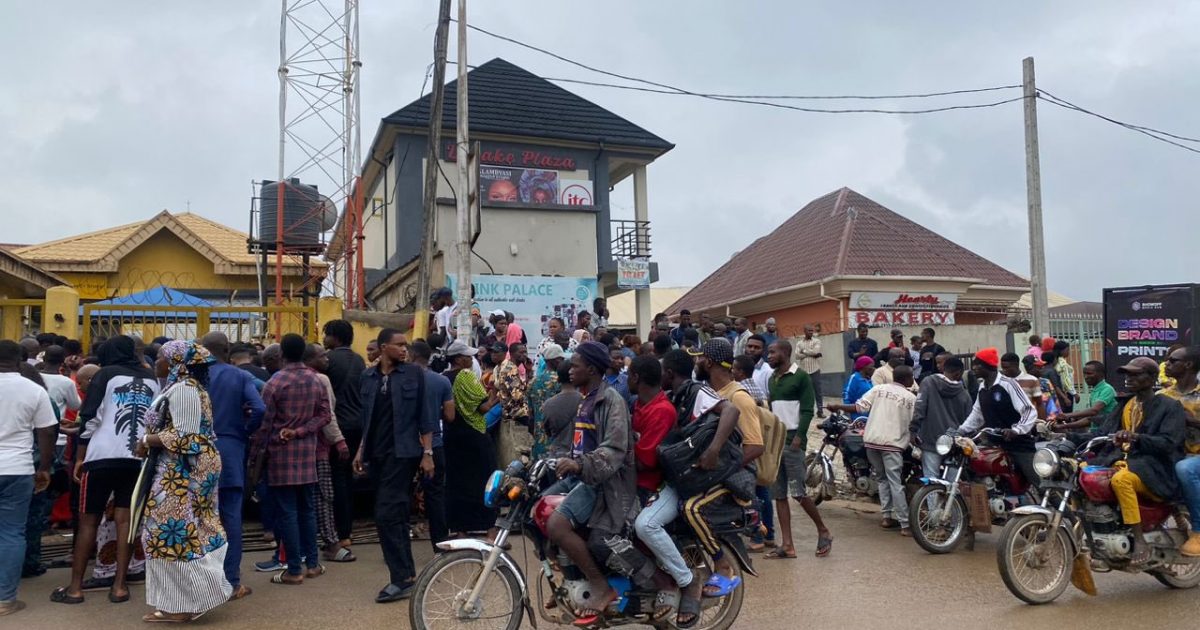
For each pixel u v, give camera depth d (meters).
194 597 6.41
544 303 19.38
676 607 5.59
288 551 7.52
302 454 7.55
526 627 6.37
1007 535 6.90
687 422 5.77
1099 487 7.18
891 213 31.31
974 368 9.61
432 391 7.43
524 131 22.42
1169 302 14.32
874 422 9.79
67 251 22.70
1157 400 7.29
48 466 7.01
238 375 7.18
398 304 20.42
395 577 7.07
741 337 16.67
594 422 5.59
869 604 6.98
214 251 22.86
